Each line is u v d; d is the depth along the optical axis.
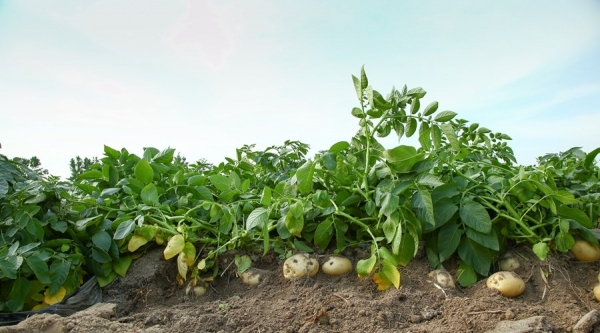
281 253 1.25
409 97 1.21
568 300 1.01
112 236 1.27
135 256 1.26
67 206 1.28
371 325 0.90
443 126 1.16
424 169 1.11
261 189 1.74
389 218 1.08
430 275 1.10
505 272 1.07
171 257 1.18
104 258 1.18
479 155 1.64
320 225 1.21
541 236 1.20
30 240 1.17
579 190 1.42
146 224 1.27
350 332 0.88
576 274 1.14
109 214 1.34
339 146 1.23
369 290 1.08
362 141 1.29
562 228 1.14
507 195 1.24
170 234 1.27
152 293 1.17
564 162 1.71
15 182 1.30
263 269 1.23
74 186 1.49
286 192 1.27
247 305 1.04
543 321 0.87
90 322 0.91
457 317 0.92
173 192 1.50
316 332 0.89
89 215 1.28
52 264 1.11
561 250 1.15
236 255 1.24
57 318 0.91
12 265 1.02
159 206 1.30
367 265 1.04
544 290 1.06
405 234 1.12
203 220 1.37
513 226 1.19
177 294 1.18
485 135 1.83
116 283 1.19
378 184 1.18
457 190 1.20
